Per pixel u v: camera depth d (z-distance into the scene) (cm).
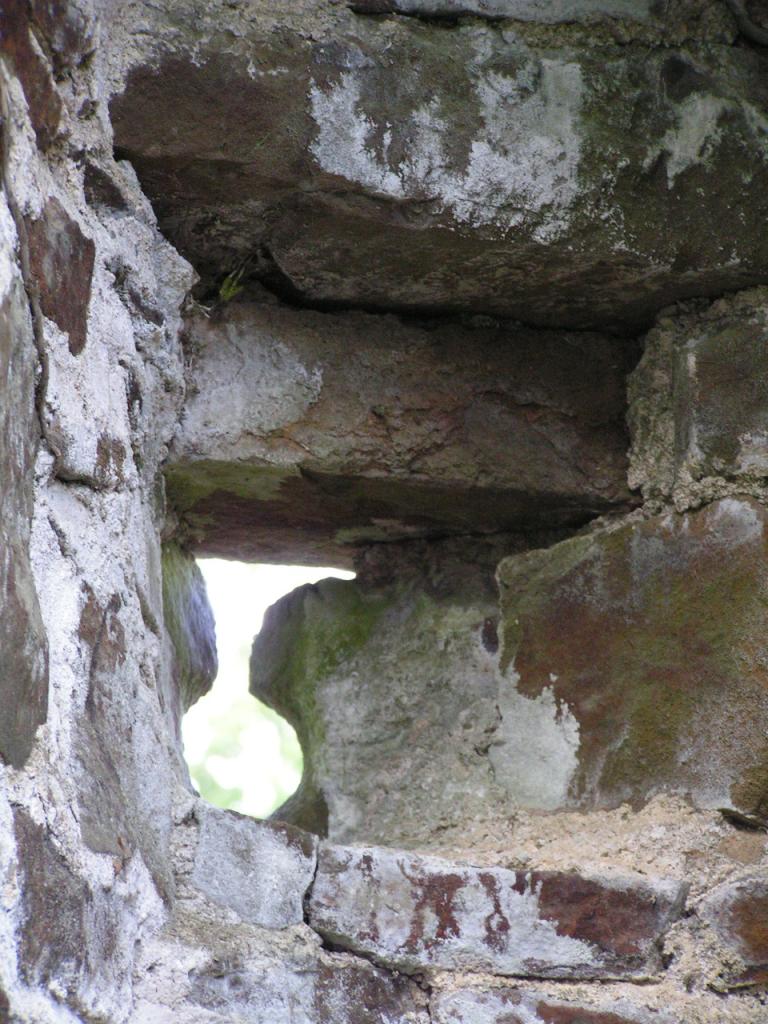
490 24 237
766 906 231
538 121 236
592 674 245
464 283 243
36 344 204
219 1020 212
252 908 221
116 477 218
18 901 190
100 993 201
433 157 233
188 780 232
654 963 230
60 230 212
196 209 232
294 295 245
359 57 231
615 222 238
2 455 195
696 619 240
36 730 196
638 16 240
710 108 241
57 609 204
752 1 240
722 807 236
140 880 210
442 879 228
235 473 243
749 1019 229
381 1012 223
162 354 230
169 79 226
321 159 229
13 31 205
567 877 230
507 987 227
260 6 230
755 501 241
